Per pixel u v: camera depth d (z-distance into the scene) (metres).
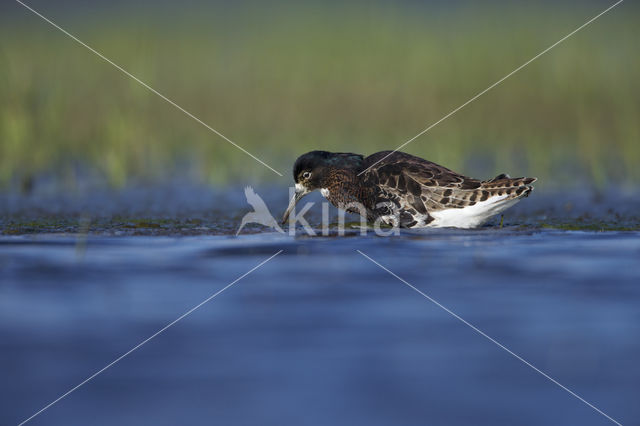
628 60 37.59
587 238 15.51
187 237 15.83
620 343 9.10
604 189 22.98
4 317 10.02
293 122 32.97
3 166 24.02
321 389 7.90
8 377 8.19
